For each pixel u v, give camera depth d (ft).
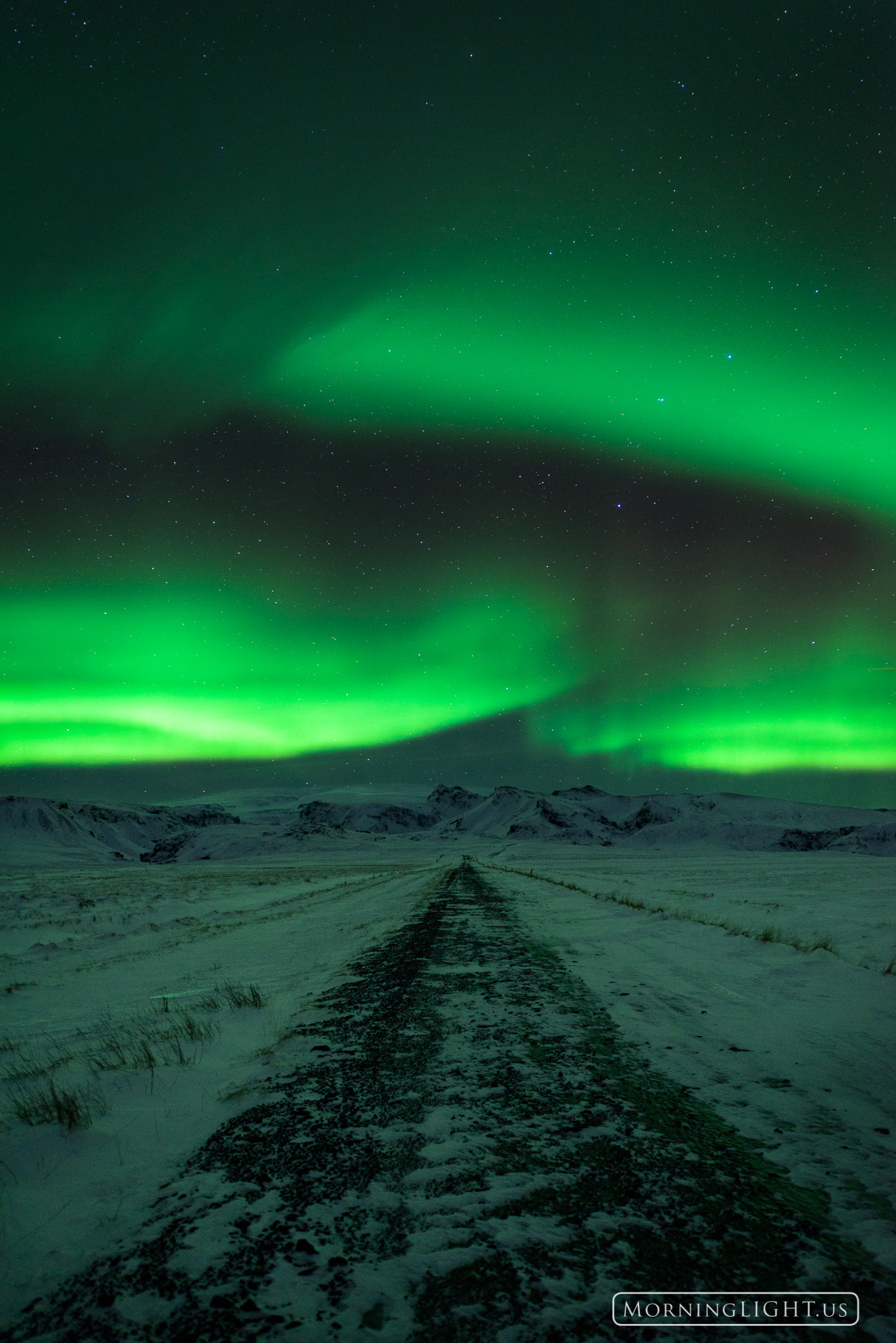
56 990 30.66
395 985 26.66
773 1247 8.65
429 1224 9.22
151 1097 15.12
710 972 28.25
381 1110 13.57
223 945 45.50
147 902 92.84
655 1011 21.68
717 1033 19.12
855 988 24.67
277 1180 10.66
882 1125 12.76
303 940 46.01
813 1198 9.94
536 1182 10.42
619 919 49.08
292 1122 13.10
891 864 246.27
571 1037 18.78
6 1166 11.62
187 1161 11.55
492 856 403.95
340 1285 7.82
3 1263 8.56
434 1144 11.91
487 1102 13.93
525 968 29.71
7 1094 15.94
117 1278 8.12
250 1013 23.47
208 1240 8.91
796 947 33.71
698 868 217.77
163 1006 25.91
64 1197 10.40
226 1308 7.40
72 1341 6.94
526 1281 7.87
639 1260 8.34
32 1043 21.59
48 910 78.64
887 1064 16.33
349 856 477.77
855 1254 8.51
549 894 77.30
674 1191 10.14
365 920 57.11
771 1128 12.58
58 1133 13.14
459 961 31.99
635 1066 16.20
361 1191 10.21
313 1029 20.25
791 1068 16.01
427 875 152.46
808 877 140.97
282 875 215.10
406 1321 7.13
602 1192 10.12
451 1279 7.92
